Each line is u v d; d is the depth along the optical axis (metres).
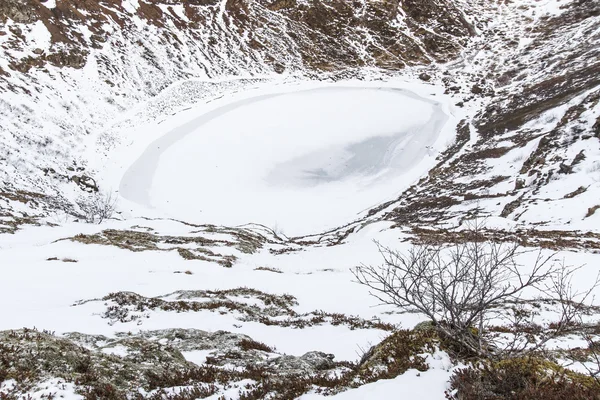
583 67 89.50
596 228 30.78
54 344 6.64
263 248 38.06
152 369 7.42
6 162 54.94
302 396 6.08
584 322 12.08
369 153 81.38
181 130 82.81
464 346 6.38
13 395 5.41
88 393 5.84
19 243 28.62
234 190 69.50
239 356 9.46
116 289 18.20
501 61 110.50
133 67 92.12
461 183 60.25
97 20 95.94
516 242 8.09
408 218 51.12
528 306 13.94
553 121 67.25
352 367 7.68
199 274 23.55
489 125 82.31
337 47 122.81
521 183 48.94
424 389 5.32
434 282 6.58
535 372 5.22
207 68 105.19
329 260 30.95
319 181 73.81
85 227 35.91
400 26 129.88
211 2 126.00
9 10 81.56
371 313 16.56
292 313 16.62
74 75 80.88
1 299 14.82
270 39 120.88
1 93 65.75
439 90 104.31
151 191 65.44
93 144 70.62
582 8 121.88
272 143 82.69
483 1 140.88
